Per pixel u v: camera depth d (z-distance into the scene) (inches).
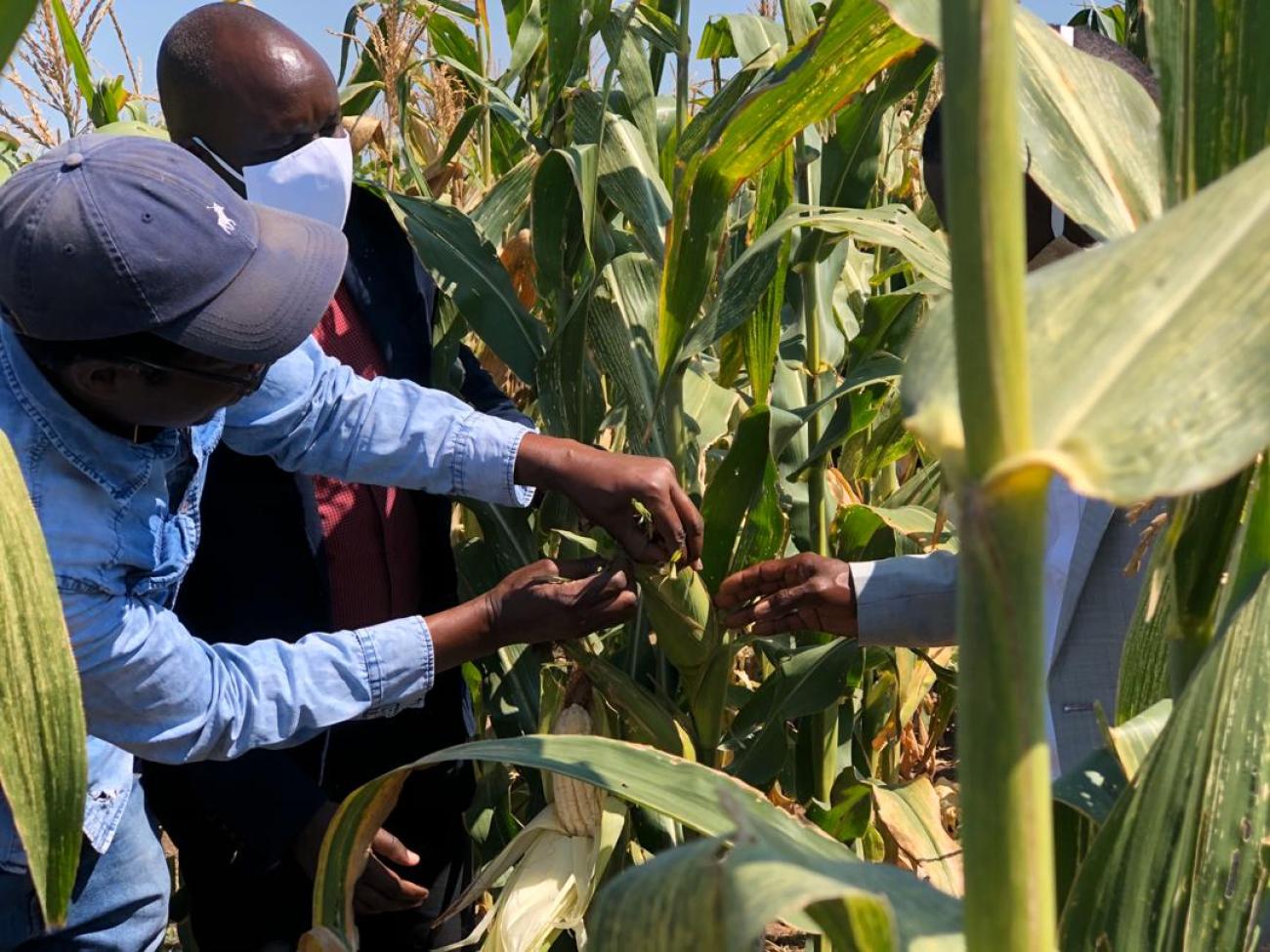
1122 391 21.8
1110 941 35.9
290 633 88.1
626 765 46.7
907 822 90.7
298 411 81.1
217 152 84.0
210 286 58.1
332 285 64.2
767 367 88.4
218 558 87.6
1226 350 21.8
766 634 80.4
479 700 113.0
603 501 78.7
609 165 88.8
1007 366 21.1
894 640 77.9
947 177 21.3
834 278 107.6
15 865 72.4
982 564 22.0
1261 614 34.7
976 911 23.7
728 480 81.5
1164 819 35.3
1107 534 65.6
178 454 68.6
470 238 96.1
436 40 128.0
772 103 68.6
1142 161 41.9
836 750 103.7
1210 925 34.6
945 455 22.7
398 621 74.5
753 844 25.0
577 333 85.0
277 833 81.4
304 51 84.7
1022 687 22.3
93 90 132.0
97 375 58.2
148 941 87.2
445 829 98.9
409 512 96.1
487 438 81.7
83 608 60.4
